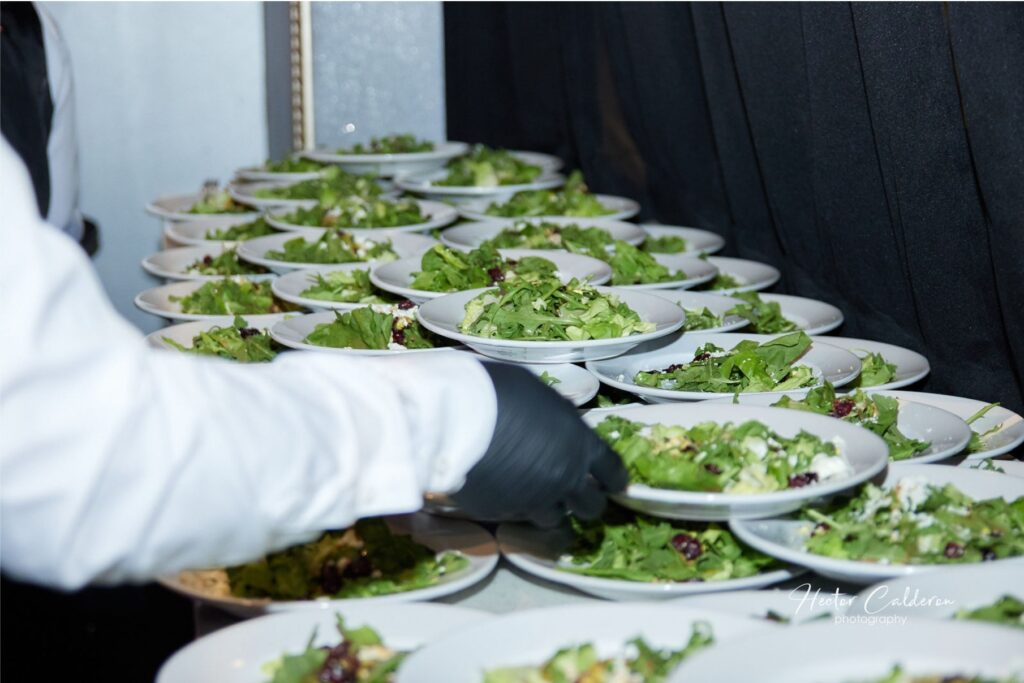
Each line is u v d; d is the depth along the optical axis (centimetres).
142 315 365
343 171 304
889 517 103
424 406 86
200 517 71
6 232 67
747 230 234
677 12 242
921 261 157
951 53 141
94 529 68
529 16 346
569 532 112
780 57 191
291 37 376
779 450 108
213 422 72
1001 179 130
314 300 177
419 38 381
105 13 347
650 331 146
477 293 162
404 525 117
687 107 250
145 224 361
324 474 77
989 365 154
